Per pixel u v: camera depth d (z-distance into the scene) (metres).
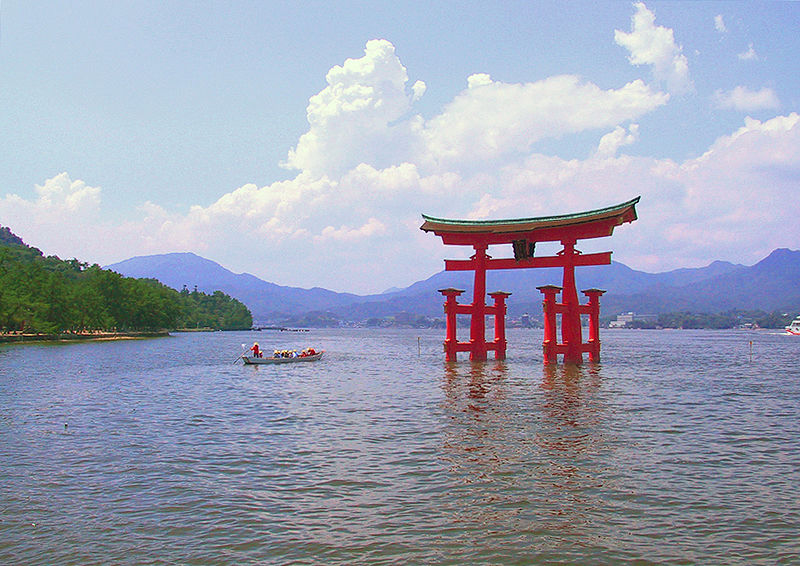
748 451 21.75
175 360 76.81
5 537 13.43
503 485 17.17
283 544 12.97
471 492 16.53
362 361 77.50
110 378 51.75
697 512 14.96
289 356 76.19
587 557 12.30
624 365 66.88
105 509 15.34
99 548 12.80
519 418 28.70
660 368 62.44
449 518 14.52
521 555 12.38
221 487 17.25
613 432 25.16
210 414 31.16
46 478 18.30
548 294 58.12
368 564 11.96
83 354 87.31
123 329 177.88
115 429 26.73
